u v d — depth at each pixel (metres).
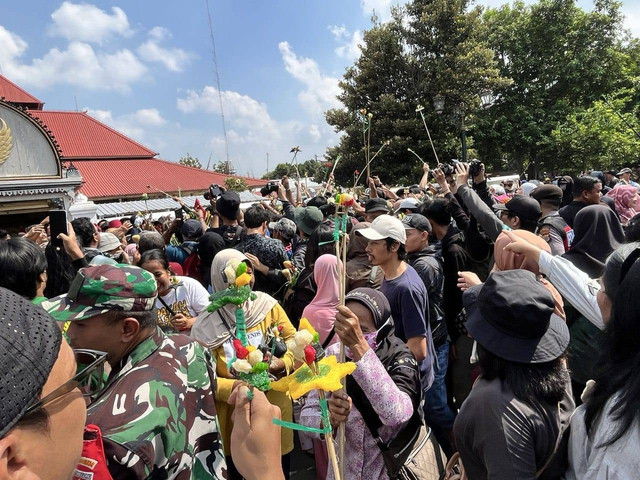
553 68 31.44
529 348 1.44
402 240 2.84
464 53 23.95
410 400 1.77
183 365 1.44
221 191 6.52
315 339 1.39
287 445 2.62
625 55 31.47
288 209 7.44
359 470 1.86
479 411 1.44
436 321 3.29
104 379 1.39
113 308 1.38
